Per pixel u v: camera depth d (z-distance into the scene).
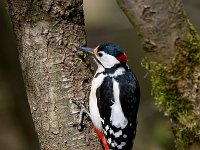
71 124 10.19
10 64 17.52
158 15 7.52
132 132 11.14
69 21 10.21
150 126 17.81
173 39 7.66
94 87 10.52
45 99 10.16
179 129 8.09
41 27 10.03
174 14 7.55
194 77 7.80
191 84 7.83
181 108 7.96
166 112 8.07
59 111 10.15
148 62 7.96
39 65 10.11
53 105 10.14
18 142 17.28
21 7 10.02
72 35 10.25
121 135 10.95
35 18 10.01
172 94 7.95
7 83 17.44
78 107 10.26
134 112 11.09
